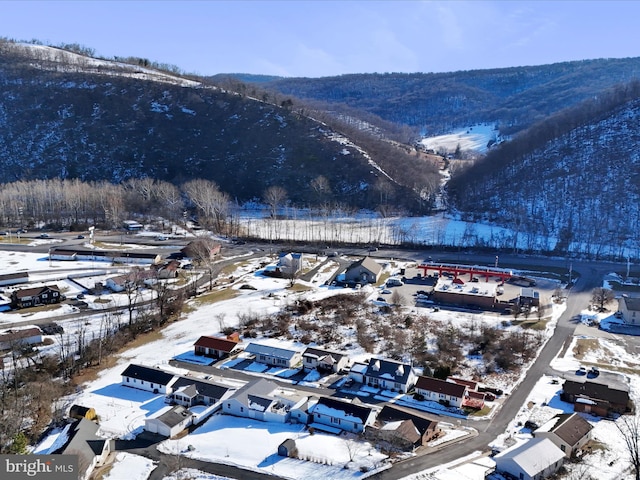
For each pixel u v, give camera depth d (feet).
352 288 419.33
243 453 208.44
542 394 256.52
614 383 263.49
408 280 441.68
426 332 329.52
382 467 197.06
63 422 226.79
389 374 265.75
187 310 368.89
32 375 260.62
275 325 341.21
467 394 253.24
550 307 377.71
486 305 381.19
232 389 254.88
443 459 203.51
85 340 307.17
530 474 184.14
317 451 208.33
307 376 277.64
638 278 442.50
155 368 268.62
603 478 189.88
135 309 360.69
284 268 449.06
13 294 364.79
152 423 223.92
